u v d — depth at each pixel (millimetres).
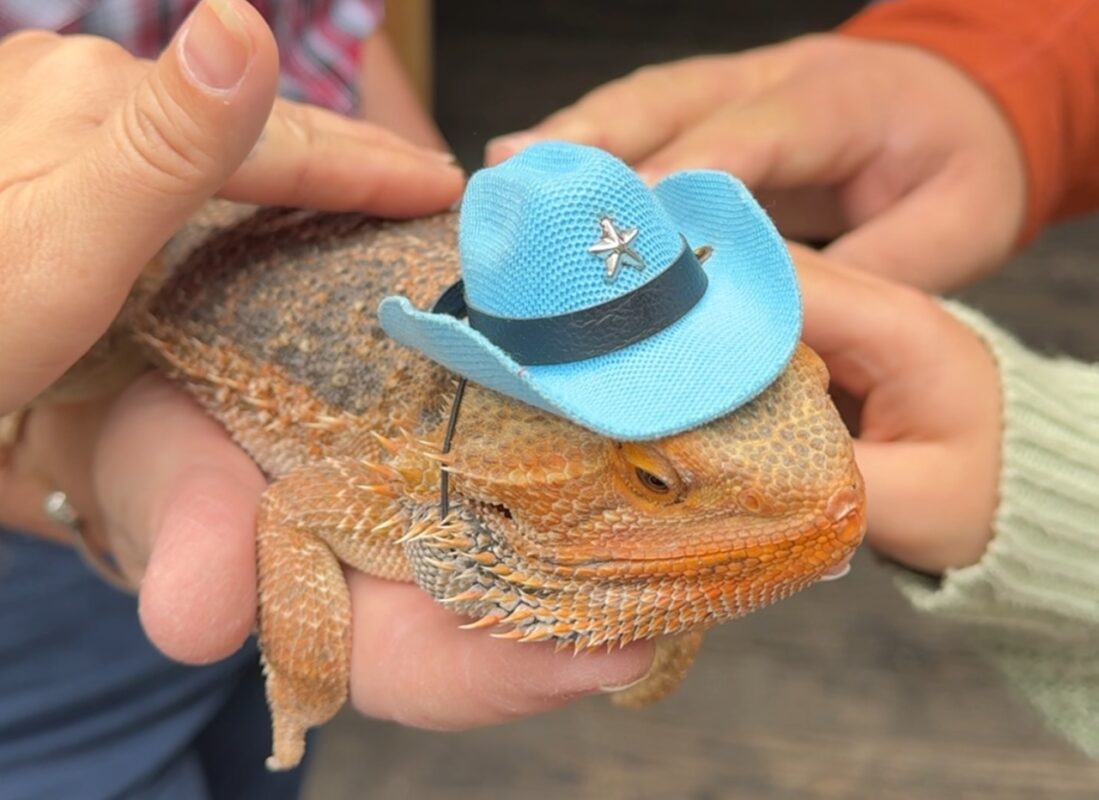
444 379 255
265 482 299
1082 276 738
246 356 292
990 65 376
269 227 306
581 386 213
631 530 224
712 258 228
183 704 403
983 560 284
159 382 320
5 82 275
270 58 226
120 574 367
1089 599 288
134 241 243
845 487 213
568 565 229
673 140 390
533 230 215
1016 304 717
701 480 216
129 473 305
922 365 283
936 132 368
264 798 474
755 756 525
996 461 282
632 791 516
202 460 293
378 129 310
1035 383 290
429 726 262
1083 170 429
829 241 426
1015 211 375
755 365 213
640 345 215
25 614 380
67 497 352
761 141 349
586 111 372
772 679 551
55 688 383
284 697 276
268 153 270
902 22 411
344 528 267
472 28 978
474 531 239
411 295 273
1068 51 388
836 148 365
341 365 279
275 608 267
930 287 369
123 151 234
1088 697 313
